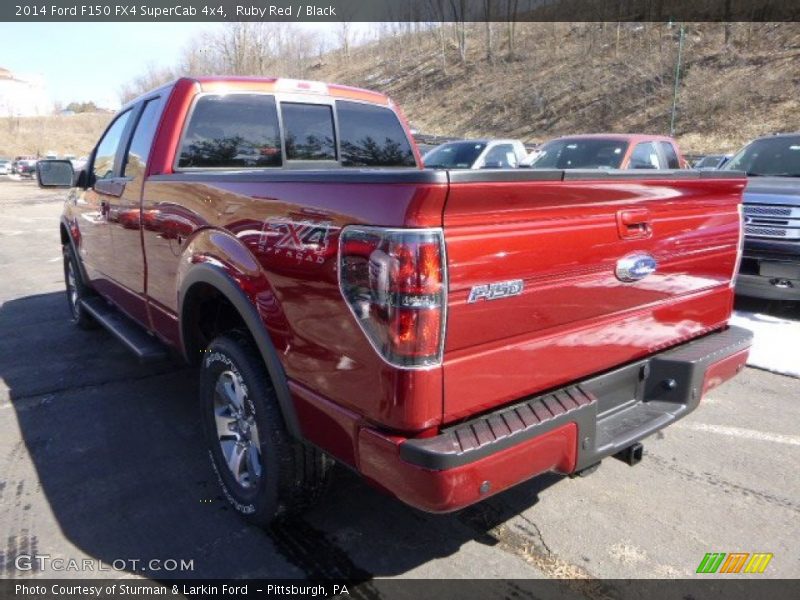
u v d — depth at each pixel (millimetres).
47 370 5094
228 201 2805
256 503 2863
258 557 2766
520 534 2953
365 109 4605
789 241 6215
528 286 2219
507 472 2143
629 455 2779
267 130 4086
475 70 51844
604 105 37750
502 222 2105
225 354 2904
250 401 2797
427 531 2963
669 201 2736
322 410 2348
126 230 4098
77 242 5586
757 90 31016
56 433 3953
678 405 2850
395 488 2098
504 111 43812
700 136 30078
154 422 4113
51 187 5395
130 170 4121
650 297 2770
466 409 2125
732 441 3912
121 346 5715
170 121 3703
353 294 2107
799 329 6184
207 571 2670
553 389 2475
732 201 3158
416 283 1938
